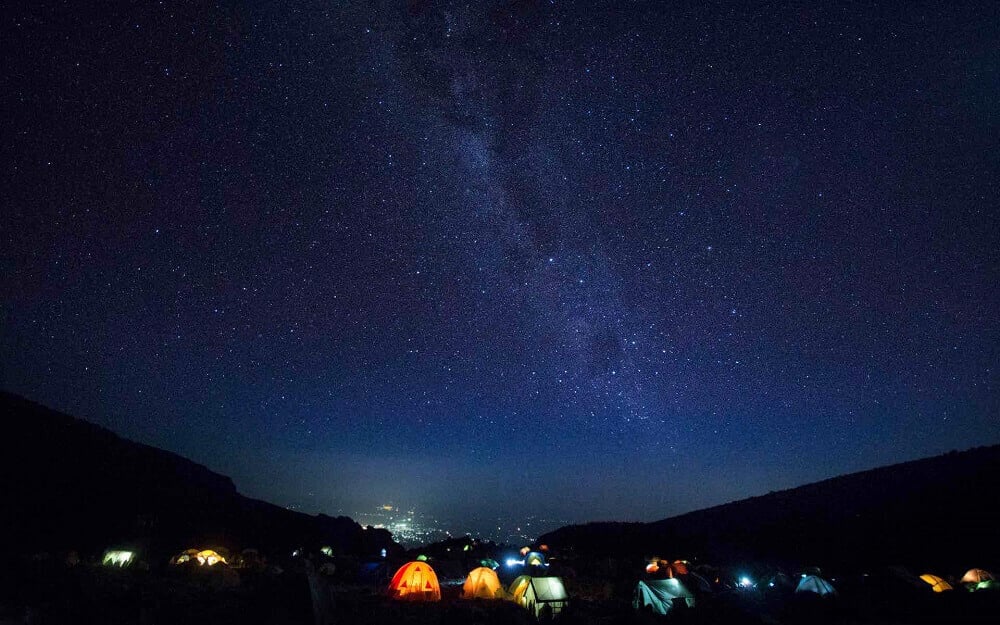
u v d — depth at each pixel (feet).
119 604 42.83
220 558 97.40
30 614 37.29
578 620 56.13
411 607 60.18
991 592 60.23
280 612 41.78
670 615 59.11
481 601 68.69
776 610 61.72
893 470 185.06
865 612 58.70
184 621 41.11
